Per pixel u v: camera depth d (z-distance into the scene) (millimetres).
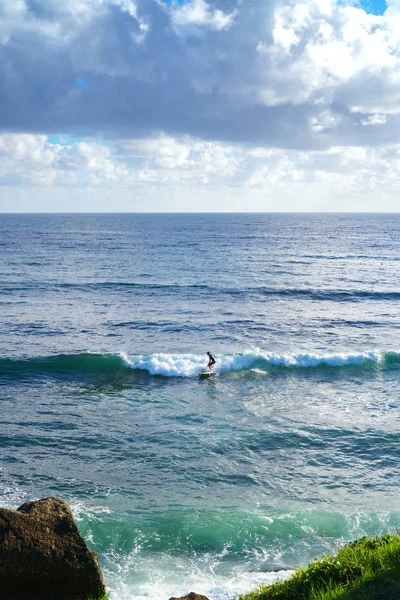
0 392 25453
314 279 66000
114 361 30344
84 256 88688
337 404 24594
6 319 41406
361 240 137000
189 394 25922
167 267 75312
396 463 18516
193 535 13930
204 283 60969
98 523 14320
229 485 16859
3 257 85125
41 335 37000
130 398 25125
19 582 9461
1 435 20172
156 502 15633
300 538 13859
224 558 13023
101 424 21656
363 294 55469
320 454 19172
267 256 93188
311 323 42062
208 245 115688
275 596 9047
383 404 24594
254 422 22156
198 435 20672
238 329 39750
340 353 32531
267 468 18047
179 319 42594
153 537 13820
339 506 15586
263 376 29016
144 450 19234
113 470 17672
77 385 26938
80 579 9758
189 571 12453
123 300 50188
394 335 38625
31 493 15945
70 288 56094
